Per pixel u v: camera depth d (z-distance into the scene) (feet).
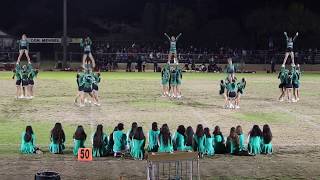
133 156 75.66
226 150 80.12
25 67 137.08
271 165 73.20
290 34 296.30
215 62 259.60
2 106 123.95
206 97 146.41
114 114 115.24
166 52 279.90
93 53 259.39
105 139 77.36
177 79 144.56
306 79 209.97
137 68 247.91
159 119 109.70
